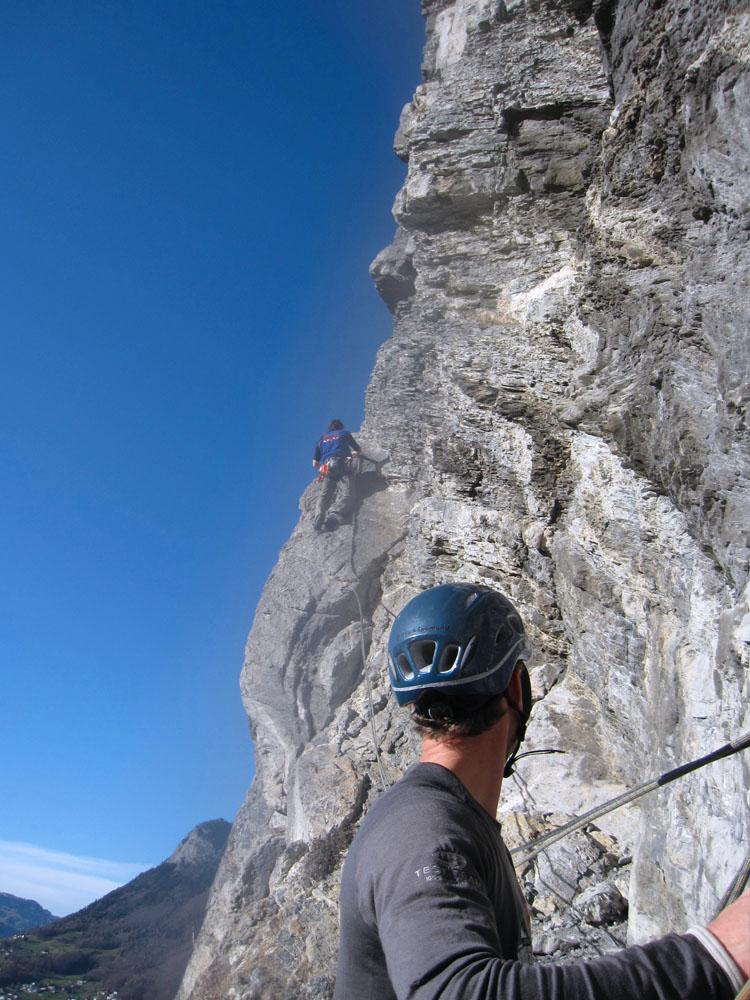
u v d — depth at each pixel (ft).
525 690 6.15
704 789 19.67
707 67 20.40
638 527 27.55
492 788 5.59
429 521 39.91
